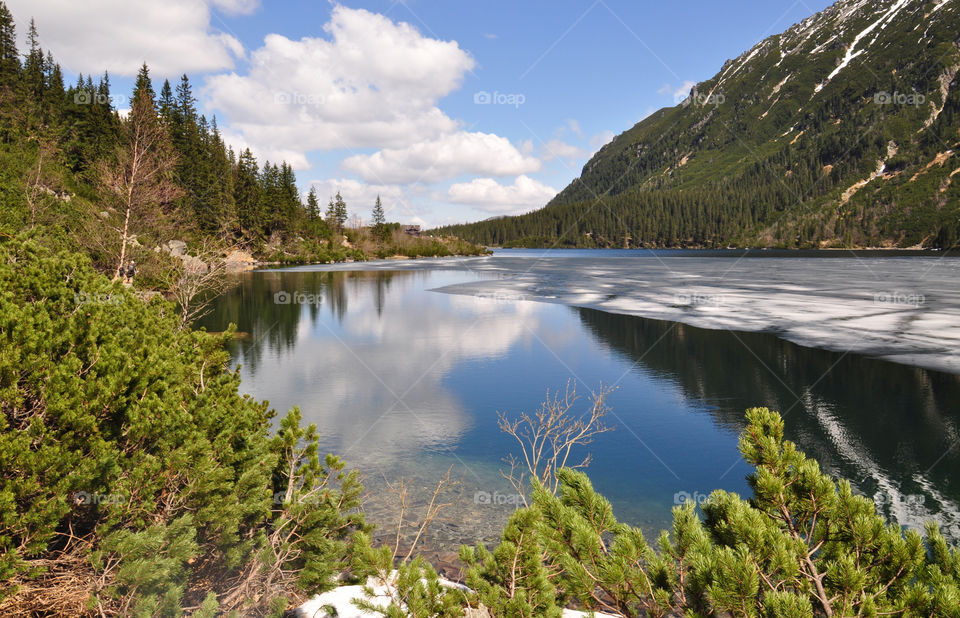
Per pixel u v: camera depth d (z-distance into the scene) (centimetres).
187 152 7475
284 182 11375
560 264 9581
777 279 5600
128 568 338
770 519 343
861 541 330
